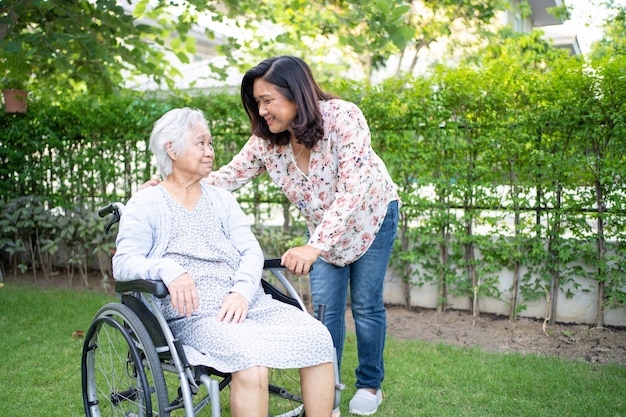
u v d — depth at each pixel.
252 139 2.73
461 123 4.41
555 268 4.21
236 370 1.98
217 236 2.38
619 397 3.00
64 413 2.83
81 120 5.40
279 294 2.48
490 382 3.21
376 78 9.98
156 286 2.00
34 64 5.04
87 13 4.75
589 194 4.11
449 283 4.53
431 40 8.31
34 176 5.67
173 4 4.82
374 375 2.90
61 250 5.86
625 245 4.05
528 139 4.20
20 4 4.46
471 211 4.41
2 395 3.00
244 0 4.99
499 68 4.24
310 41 7.33
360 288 2.74
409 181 4.61
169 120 2.30
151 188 2.34
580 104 3.99
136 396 2.50
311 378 2.12
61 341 3.84
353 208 2.35
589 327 4.21
